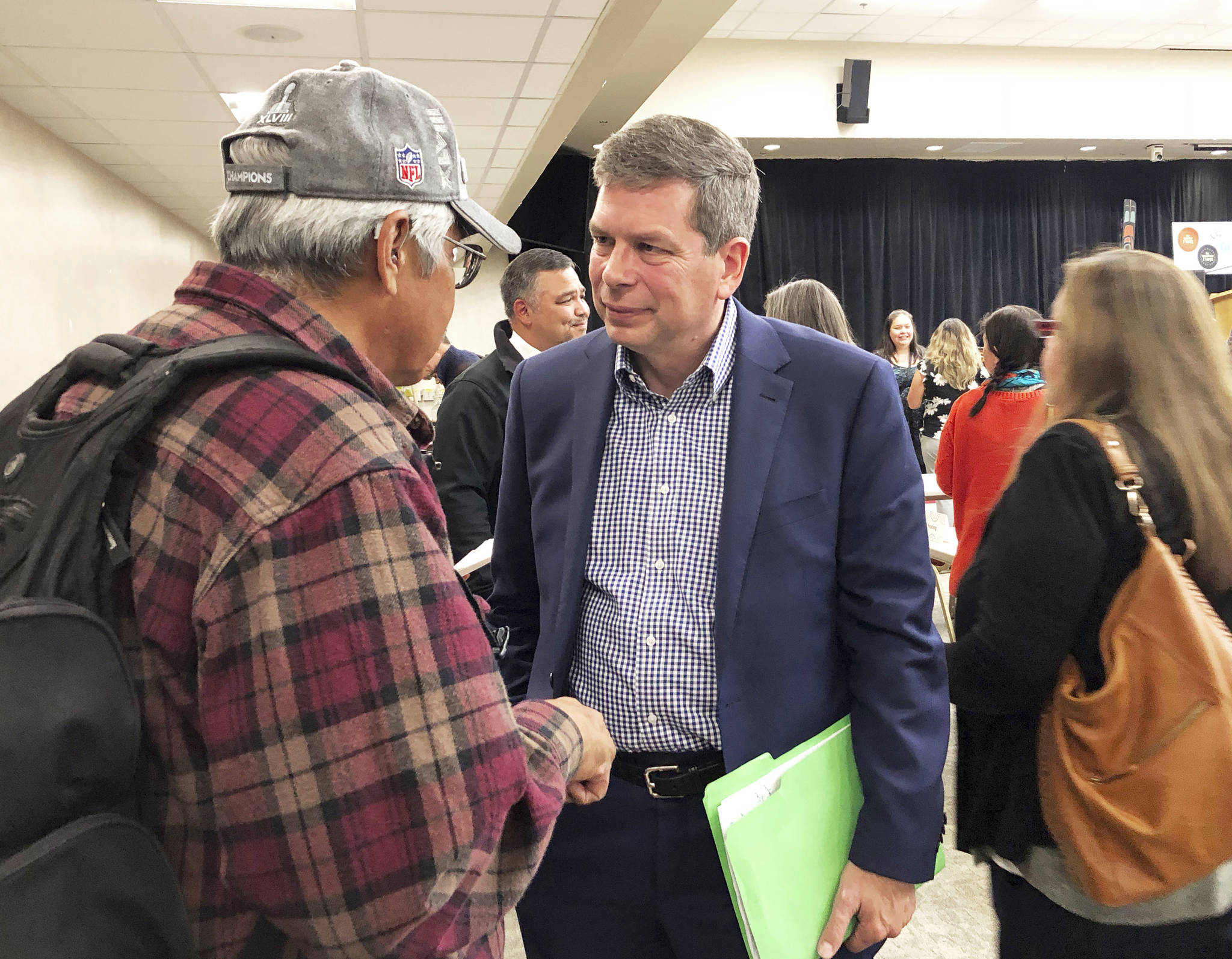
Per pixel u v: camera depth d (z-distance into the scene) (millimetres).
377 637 541
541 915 1078
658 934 1049
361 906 530
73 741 493
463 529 2035
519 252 818
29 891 467
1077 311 1056
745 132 8375
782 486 988
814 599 996
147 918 515
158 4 3645
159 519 555
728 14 7574
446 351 3768
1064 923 975
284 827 528
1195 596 883
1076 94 8805
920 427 4531
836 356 1022
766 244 9578
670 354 1007
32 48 4039
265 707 527
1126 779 892
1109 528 930
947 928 1867
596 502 1059
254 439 560
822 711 1020
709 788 868
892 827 936
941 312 10008
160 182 7082
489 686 587
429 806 537
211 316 638
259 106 688
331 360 630
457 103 5148
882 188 9719
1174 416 957
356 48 4219
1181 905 891
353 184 652
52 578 528
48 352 5469
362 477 557
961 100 8648
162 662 551
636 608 1008
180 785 563
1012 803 1009
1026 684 964
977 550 1057
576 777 775
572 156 8555
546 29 4066
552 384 1132
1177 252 7777
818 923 916
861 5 7410
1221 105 9023
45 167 5441
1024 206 10055
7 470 597
